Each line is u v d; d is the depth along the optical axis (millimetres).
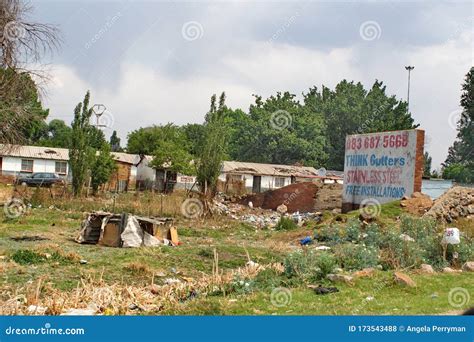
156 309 9953
